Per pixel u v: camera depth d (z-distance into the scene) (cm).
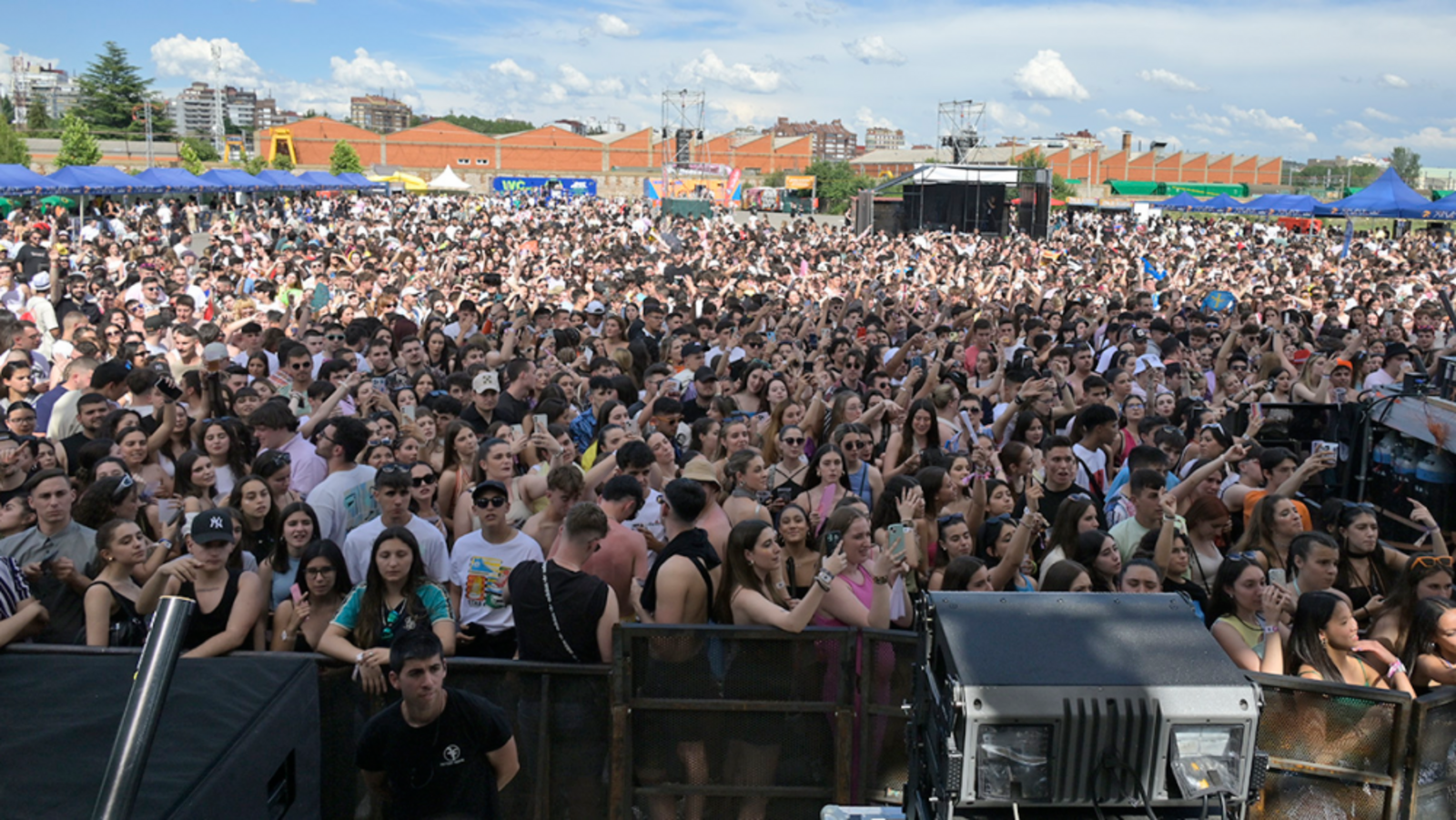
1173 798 262
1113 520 685
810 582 551
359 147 9338
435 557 541
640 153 9850
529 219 4319
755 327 1427
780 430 721
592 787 450
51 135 9950
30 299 1291
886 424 877
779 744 445
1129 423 874
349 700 455
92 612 479
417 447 683
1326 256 3203
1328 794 399
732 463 628
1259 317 1655
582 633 455
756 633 439
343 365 876
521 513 643
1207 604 532
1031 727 259
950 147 5344
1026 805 263
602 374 903
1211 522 620
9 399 854
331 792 455
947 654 275
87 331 1078
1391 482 675
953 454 664
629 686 442
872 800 442
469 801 392
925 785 295
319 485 641
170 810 248
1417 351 1208
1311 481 793
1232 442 737
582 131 12975
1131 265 2905
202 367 966
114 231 3102
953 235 3966
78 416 746
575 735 448
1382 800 395
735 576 479
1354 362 1156
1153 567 494
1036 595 294
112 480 551
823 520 641
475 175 9512
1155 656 273
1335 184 11525
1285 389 1066
